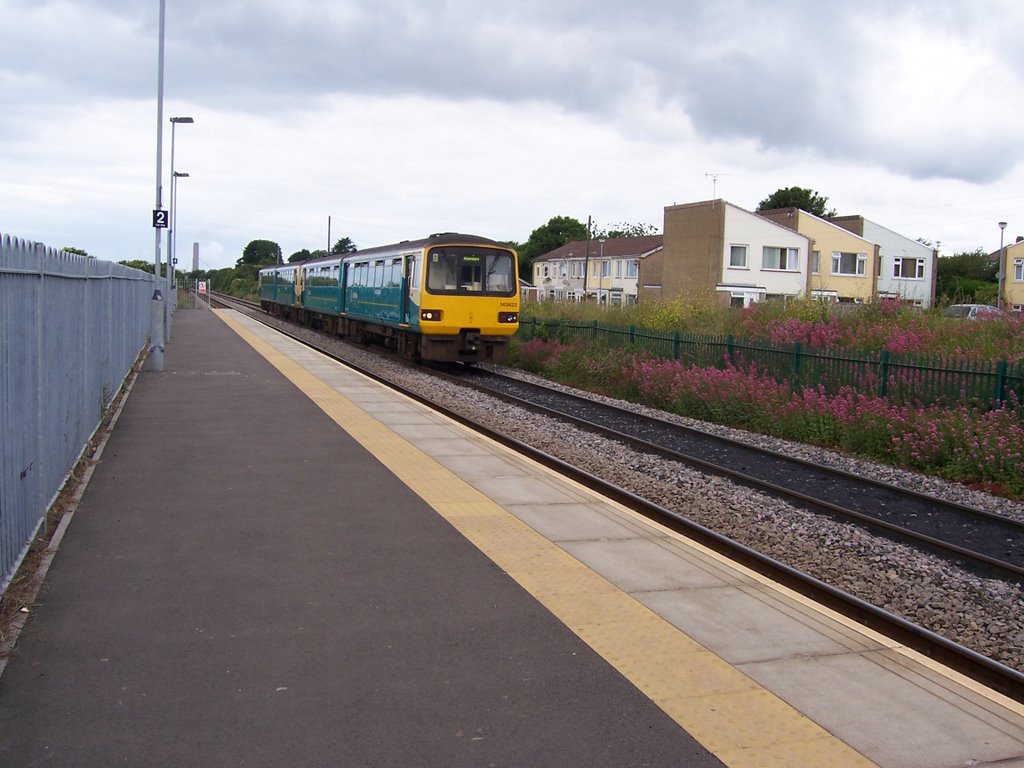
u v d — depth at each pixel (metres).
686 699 4.34
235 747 3.75
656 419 16.48
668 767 3.72
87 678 4.34
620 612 5.49
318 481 8.74
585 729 4.01
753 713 4.22
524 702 4.25
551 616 5.37
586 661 4.74
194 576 5.85
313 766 3.63
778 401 16.58
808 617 5.55
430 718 4.06
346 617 5.23
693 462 12.28
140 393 15.03
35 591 5.45
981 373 13.94
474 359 23.88
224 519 7.24
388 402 14.90
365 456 10.09
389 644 4.87
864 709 4.30
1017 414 13.21
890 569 7.92
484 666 4.63
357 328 32.41
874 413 14.44
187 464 9.32
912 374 15.09
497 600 5.61
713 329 23.95
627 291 68.56
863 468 12.91
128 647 4.71
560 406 18.55
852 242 58.00
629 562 6.53
